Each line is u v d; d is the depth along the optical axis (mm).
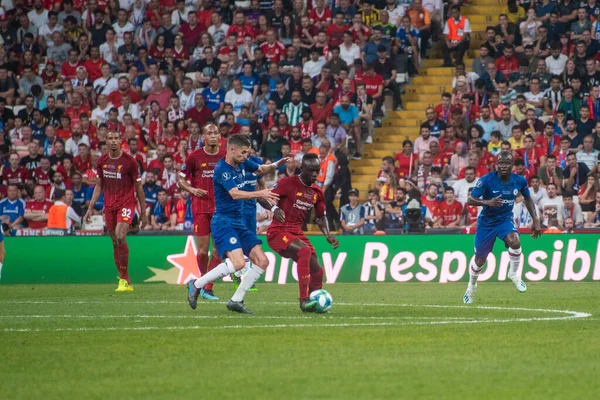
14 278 44281
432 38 59188
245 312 25453
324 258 42969
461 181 47750
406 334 20391
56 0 63781
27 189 52688
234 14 59625
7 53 63062
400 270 42531
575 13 54875
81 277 44188
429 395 13680
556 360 16734
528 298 31234
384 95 55906
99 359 17219
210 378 15148
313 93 54875
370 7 57375
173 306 28703
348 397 13555
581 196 46906
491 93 53219
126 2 62594
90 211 37094
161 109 56906
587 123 50188
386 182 48438
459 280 42188
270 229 25766
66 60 62250
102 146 53812
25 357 17547
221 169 24703
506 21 55375
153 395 13867
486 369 15836
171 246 43719
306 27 58219
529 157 49156
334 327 21844
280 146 52188
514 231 29547
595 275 41406
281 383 14656
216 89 56500
